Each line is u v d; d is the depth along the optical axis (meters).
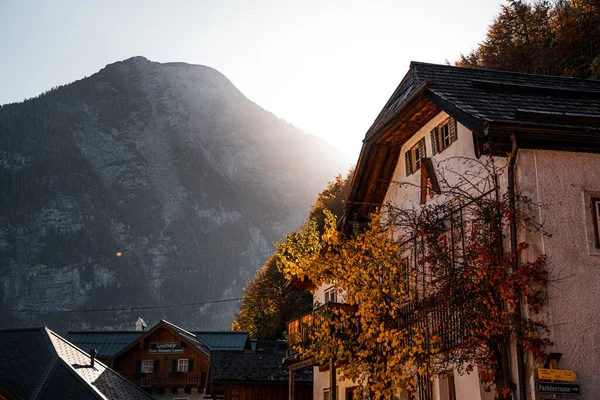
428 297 14.99
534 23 44.84
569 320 12.38
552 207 12.85
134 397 25.66
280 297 64.56
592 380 12.16
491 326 12.34
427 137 17.05
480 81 15.41
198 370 54.19
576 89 16.12
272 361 32.66
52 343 23.41
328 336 15.72
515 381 12.38
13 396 19.92
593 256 12.78
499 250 12.94
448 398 15.48
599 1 38.69
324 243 18.36
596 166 13.25
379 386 14.59
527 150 13.05
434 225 14.26
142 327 68.12
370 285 15.13
